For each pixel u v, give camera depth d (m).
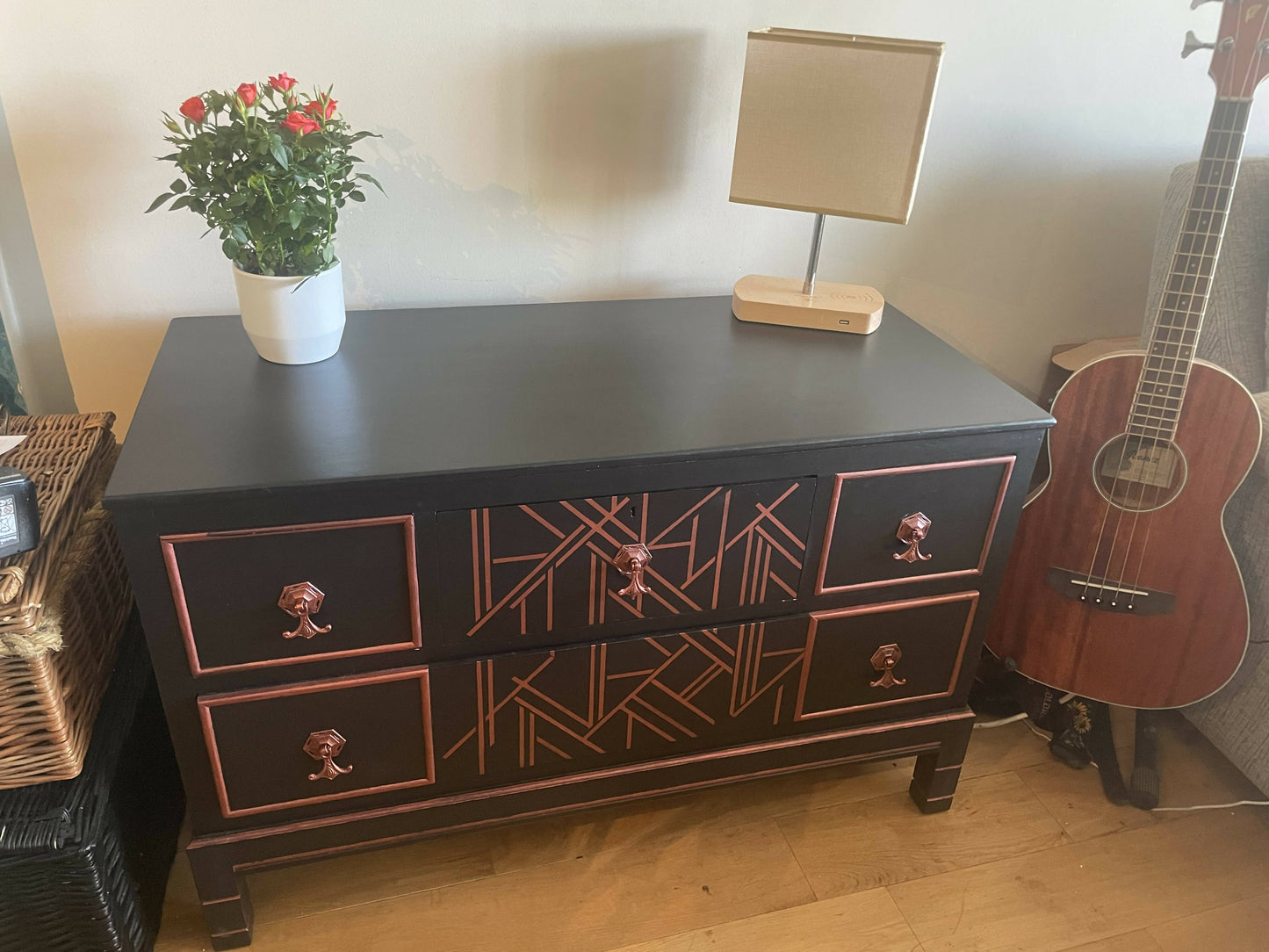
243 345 1.26
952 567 1.27
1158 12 1.53
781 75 1.23
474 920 1.30
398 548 1.02
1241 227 1.55
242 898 1.22
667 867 1.39
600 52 1.34
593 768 1.28
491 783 1.24
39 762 1.05
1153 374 1.37
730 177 1.49
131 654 1.28
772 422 1.12
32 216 1.26
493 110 1.34
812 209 1.30
